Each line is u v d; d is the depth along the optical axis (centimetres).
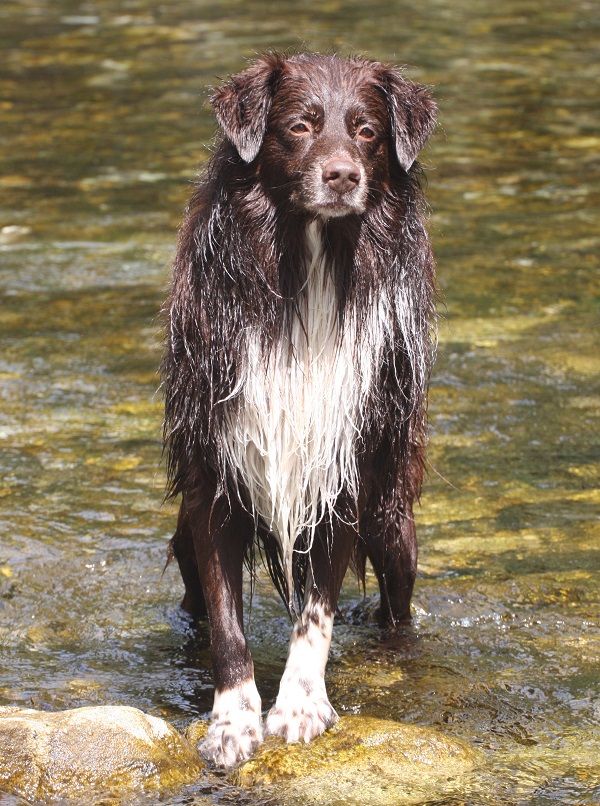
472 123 2308
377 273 816
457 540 1029
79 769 713
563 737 774
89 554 1006
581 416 1242
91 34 3083
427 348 847
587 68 2700
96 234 1761
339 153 778
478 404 1267
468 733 783
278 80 805
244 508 828
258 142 788
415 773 732
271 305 803
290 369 810
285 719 781
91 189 1952
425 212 876
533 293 1553
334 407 814
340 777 729
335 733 774
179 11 3347
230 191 802
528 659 873
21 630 906
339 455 822
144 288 1578
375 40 2908
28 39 3047
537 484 1116
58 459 1161
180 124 2289
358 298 814
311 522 823
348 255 809
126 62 2762
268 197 799
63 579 973
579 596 949
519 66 2711
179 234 844
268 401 809
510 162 2089
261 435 812
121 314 1501
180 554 916
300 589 881
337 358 814
